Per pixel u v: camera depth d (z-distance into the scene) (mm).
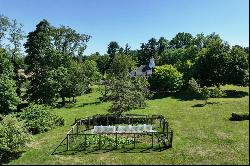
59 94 63906
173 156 26453
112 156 27266
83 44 76688
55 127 40906
